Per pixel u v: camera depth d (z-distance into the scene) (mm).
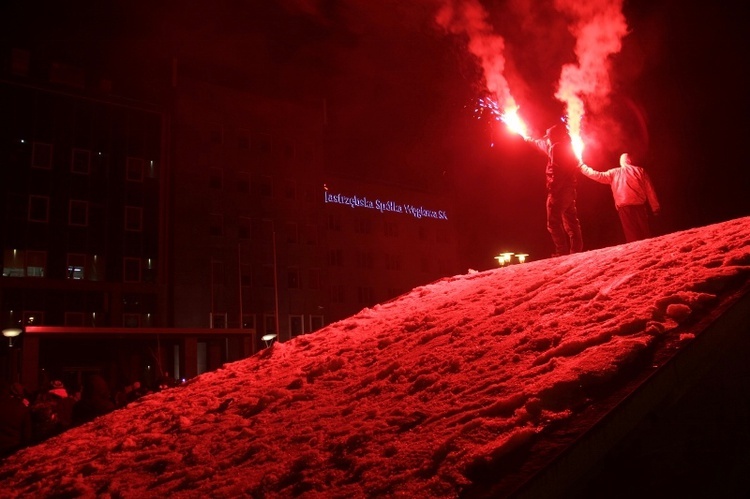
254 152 45500
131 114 41406
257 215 44875
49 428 8023
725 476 3137
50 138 38469
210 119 43906
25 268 36531
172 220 41281
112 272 39062
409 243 52906
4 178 36781
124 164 40562
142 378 34938
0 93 37312
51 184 38062
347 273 49250
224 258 42812
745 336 3541
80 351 35469
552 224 8867
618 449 2795
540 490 2459
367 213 51062
